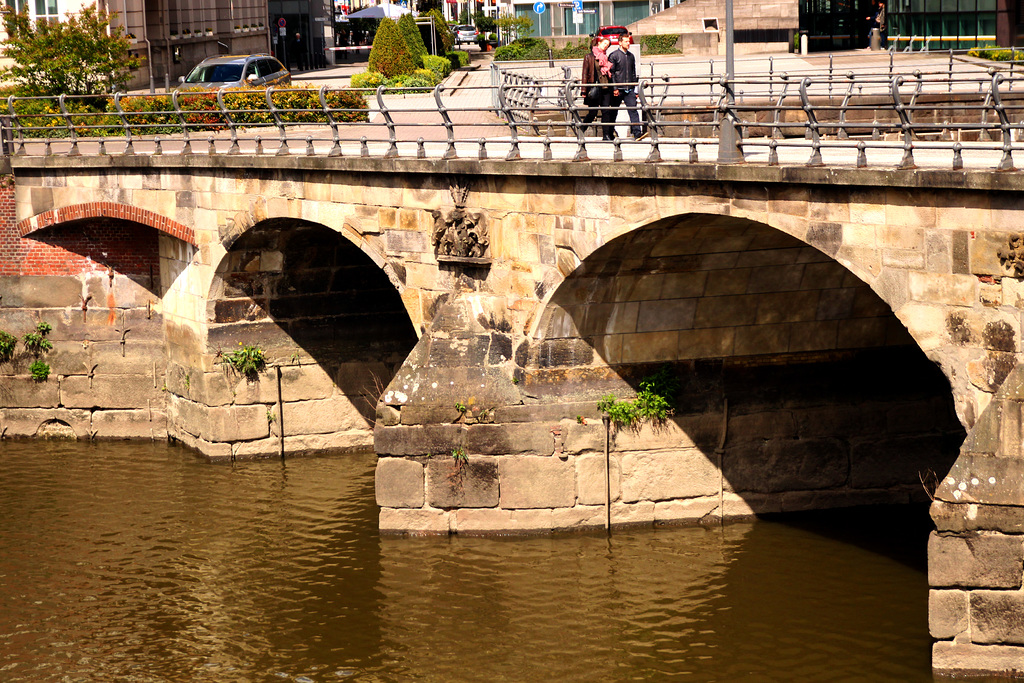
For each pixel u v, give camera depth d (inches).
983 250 615.2
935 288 636.1
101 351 1182.9
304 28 2605.8
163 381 1181.7
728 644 746.8
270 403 1125.1
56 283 1178.6
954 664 641.0
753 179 696.4
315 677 729.6
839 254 672.4
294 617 804.6
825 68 1547.7
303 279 1115.9
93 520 973.2
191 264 1108.5
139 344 1178.0
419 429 898.1
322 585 845.8
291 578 858.1
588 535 903.1
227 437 1117.1
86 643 780.0
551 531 902.4
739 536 893.2
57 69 1430.9
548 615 791.7
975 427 622.5
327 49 2615.7
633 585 825.5
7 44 1505.9
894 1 2005.4
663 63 1749.5
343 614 804.6
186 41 2069.4
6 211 1171.3
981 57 1599.4
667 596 808.9
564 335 874.1
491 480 897.5
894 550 861.2
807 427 920.9
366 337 1148.5
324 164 964.6
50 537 940.6
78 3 1764.3
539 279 850.8
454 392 894.4
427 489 906.1
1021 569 622.2
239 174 1041.5
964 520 627.2
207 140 1076.5
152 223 1111.6
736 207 716.0
